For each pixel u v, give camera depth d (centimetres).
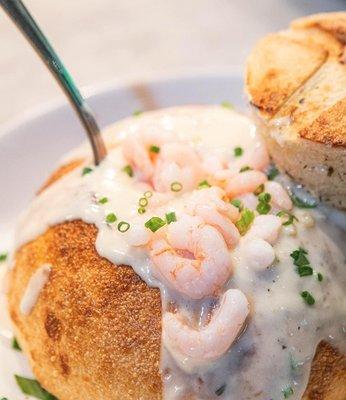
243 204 26
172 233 24
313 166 26
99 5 54
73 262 27
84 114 29
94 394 26
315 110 27
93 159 31
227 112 32
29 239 30
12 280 30
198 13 52
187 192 27
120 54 49
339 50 29
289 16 51
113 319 25
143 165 28
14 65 47
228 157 29
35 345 28
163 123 31
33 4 54
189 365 24
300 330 24
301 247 26
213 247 24
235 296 23
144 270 25
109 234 26
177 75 40
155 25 51
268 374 24
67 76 29
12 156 37
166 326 24
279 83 28
